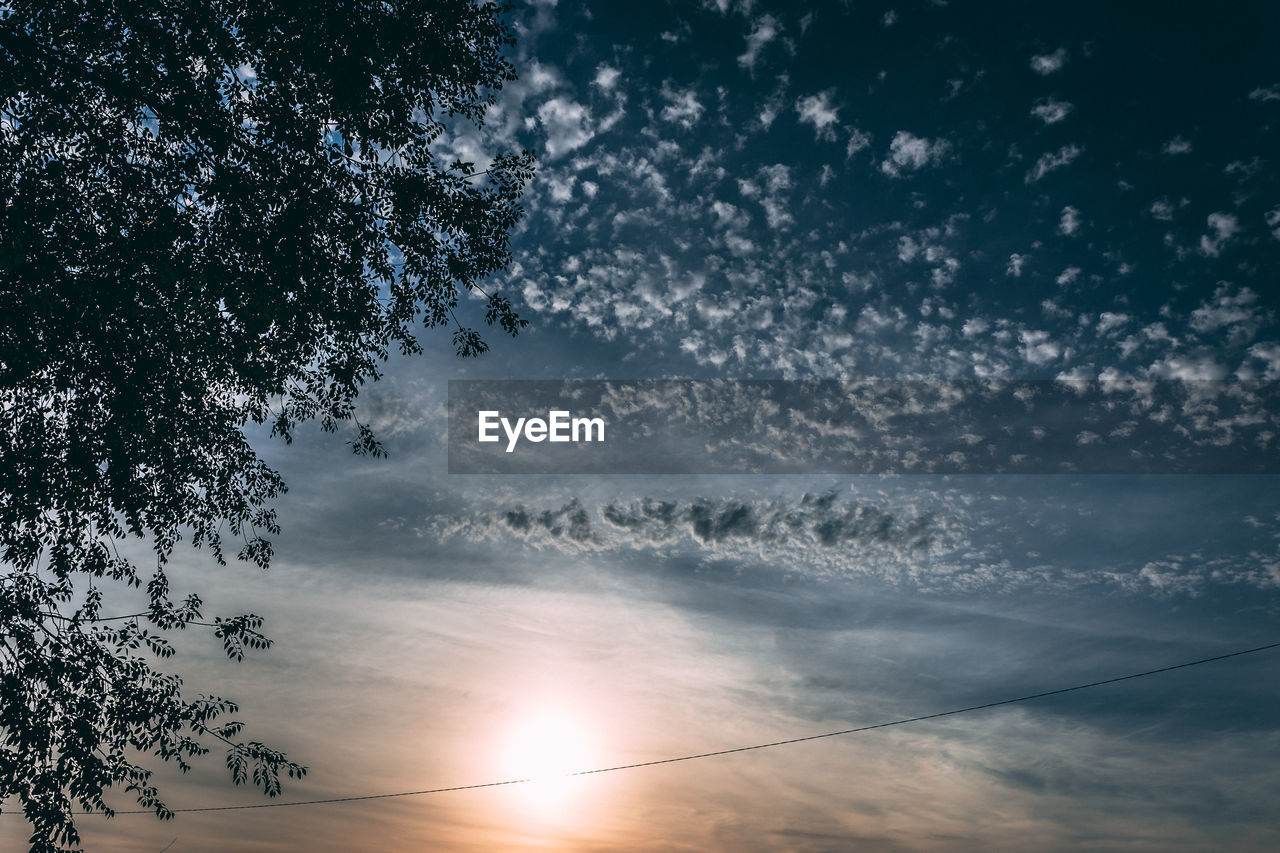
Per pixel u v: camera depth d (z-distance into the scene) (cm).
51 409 851
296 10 756
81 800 823
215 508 990
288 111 806
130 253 760
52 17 737
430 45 803
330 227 845
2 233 703
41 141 749
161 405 896
